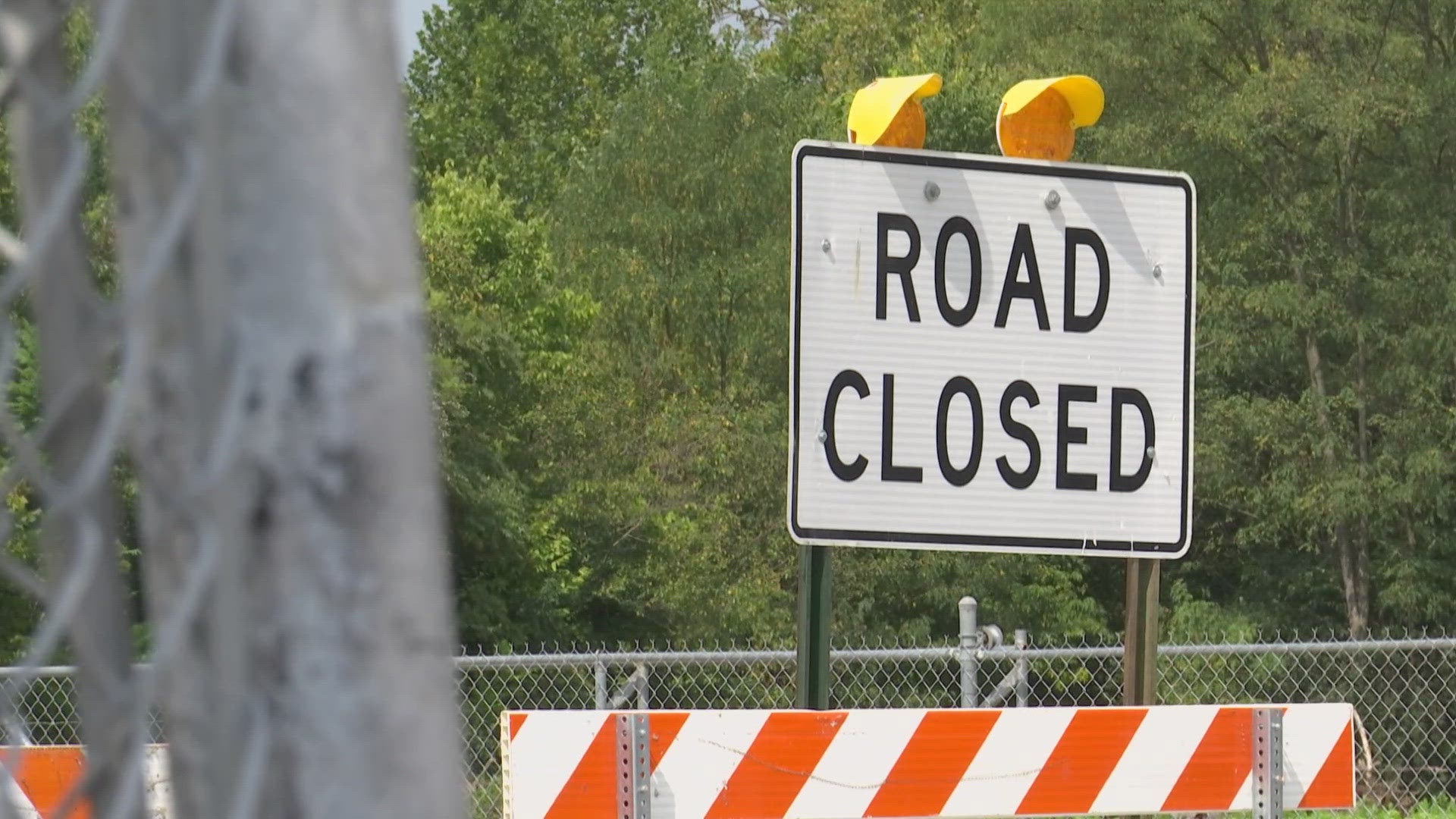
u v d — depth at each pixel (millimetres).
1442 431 30234
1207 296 31312
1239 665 24375
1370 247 32312
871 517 7242
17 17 1142
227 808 1205
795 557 37844
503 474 38500
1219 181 32750
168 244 1138
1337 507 29922
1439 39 31219
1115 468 7516
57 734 12234
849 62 47250
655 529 38531
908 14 47906
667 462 39375
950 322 7344
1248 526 33688
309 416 1213
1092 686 35375
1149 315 7578
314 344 1213
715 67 44250
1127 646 7973
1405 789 13398
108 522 1149
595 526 40219
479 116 67500
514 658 10219
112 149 1187
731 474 38406
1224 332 31250
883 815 7102
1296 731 7516
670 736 6965
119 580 1180
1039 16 33125
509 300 43562
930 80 7285
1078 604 35438
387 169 1247
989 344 7387
